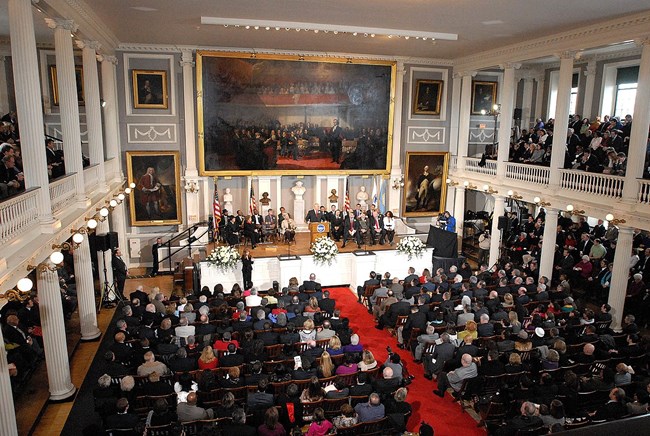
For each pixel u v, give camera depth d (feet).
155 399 30.99
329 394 30.91
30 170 31.89
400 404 30.27
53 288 35.68
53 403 36.73
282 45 66.39
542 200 58.85
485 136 82.58
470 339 38.47
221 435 26.61
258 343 35.58
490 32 56.03
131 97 67.46
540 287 49.26
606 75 71.05
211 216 70.38
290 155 72.69
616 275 49.93
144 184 69.36
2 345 27.22
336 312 43.60
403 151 78.95
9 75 61.36
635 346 38.04
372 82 73.61
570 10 45.16
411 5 43.98
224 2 43.50
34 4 34.78
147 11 47.16
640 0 41.24
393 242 69.82
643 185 47.14
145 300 46.91
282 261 60.70
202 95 67.92
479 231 80.69
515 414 31.94
